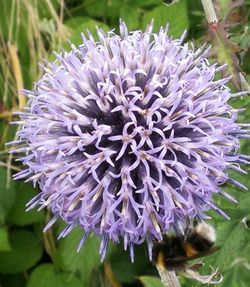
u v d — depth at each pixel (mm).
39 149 64
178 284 64
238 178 72
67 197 64
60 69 69
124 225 61
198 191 62
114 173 63
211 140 63
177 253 62
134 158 63
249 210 72
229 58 70
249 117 72
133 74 65
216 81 67
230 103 73
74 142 64
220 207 72
